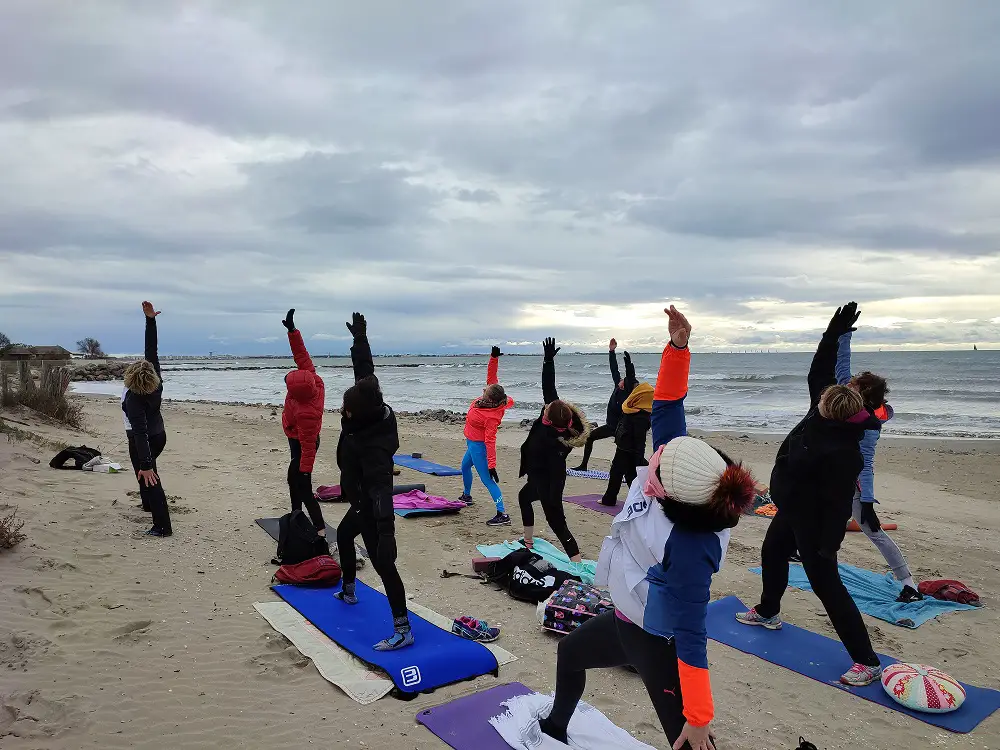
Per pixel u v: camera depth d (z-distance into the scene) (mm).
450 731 3477
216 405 27641
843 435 3988
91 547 5777
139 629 4480
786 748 3531
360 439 4363
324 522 7219
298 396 6273
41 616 4406
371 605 5066
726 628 5062
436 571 6148
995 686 4336
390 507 4262
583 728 3490
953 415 24859
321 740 3404
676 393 2922
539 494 6109
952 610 5617
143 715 3520
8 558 5180
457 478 11047
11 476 7676
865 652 4191
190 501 7996
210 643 4375
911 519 9375
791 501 4184
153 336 6855
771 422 23016
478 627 4668
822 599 4234
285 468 10953
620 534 2680
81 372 56125
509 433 18922
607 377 56531
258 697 3791
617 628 2707
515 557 5723
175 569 5590
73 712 3459
